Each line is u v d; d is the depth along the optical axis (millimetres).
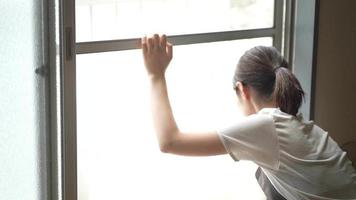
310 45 2230
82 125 1694
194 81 1984
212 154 1586
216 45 2023
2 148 1370
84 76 1675
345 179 1635
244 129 1585
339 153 1674
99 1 1658
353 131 2457
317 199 1600
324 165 1608
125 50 1724
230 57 2076
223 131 1586
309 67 2244
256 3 2133
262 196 2203
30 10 1388
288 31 2232
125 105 1783
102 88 1722
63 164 1515
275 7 2188
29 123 1421
